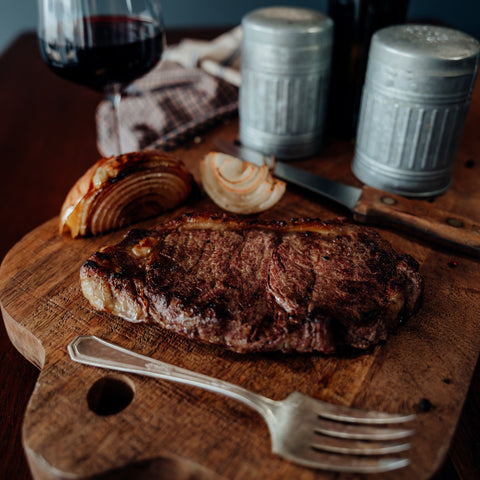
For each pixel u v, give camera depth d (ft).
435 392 1.01
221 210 1.40
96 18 1.39
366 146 1.46
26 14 3.15
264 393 1.01
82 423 0.96
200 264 1.12
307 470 0.90
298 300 1.05
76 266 1.25
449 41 1.33
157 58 1.50
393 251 1.17
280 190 1.37
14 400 1.13
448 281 1.22
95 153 1.85
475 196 1.45
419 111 1.34
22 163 1.78
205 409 0.98
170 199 1.38
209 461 0.92
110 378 1.03
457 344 1.08
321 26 1.47
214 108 1.91
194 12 3.11
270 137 1.59
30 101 2.13
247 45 1.51
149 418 0.97
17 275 1.22
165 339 1.10
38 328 1.11
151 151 1.33
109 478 0.92
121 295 1.09
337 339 1.04
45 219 1.55
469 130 1.74
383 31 1.39
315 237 1.18
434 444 0.93
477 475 1.01
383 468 0.89
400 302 1.07
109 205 1.29
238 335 1.03
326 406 0.97
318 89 1.53
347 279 1.09
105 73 1.43
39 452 0.92
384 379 1.03
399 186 1.43
